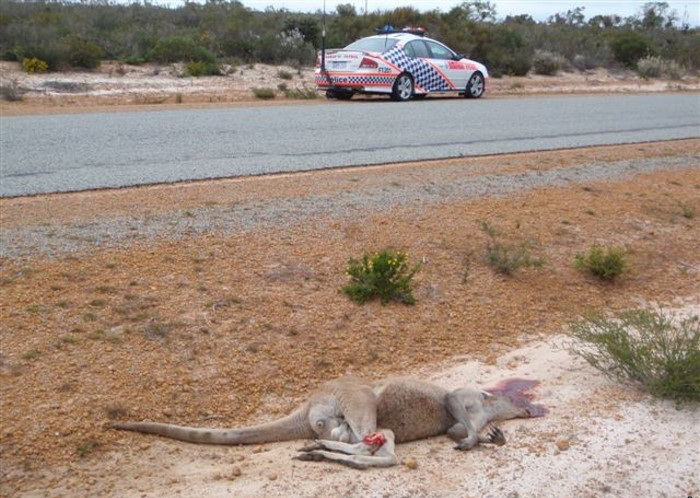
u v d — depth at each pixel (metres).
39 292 6.96
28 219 8.69
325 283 8.02
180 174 11.33
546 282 9.05
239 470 5.14
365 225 9.59
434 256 9.05
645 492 5.21
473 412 5.86
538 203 11.39
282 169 12.09
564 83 35.22
